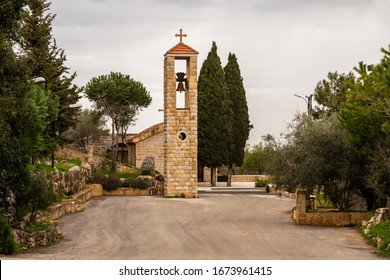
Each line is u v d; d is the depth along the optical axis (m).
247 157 92.62
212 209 45.41
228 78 71.00
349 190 36.91
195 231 32.81
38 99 35.72
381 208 31.56
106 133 85.56
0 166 26.39
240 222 37.12
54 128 50.34
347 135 31.98
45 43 49.00
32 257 23.00
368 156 31.98
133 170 70.44
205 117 68.25
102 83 75.56
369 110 28.16
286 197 56.41
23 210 28.28
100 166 68.31
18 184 27.12
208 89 68.12
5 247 23.55
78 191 52.00
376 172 30.70
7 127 26.36
